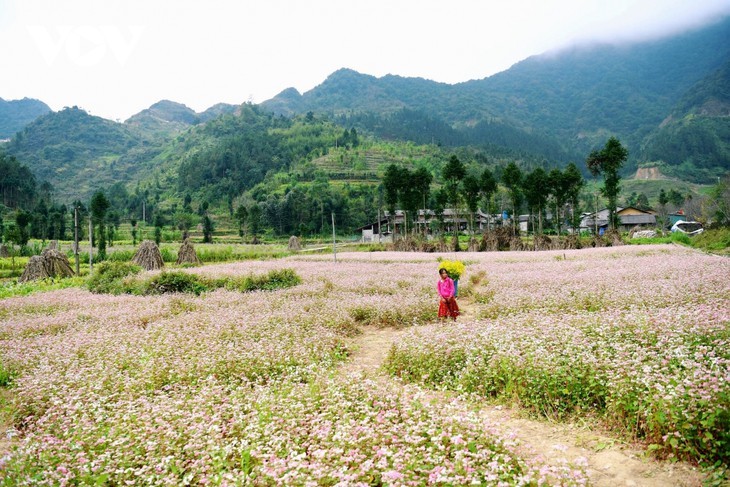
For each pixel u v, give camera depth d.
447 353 8.65
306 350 9.73
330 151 198.50
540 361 7.27
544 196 61.12
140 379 8.17
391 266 28.80
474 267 27.00
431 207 105.50
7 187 144.62
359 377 7.48
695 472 4.87
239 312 14.13
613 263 23.41
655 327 8.41
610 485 4.88
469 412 5.82
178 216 133.50
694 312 8.88
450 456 5.04
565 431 6.20
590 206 134.50
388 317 13.91
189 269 29.89
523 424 6.52
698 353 6.59
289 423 6.02
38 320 14.32
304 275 24.28
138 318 14.17
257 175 180.12
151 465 5.14
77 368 8.99
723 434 4.81
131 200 174.62
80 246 71.00
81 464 5.12
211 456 5.24
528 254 36.69
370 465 4.74
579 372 6.86
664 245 38.53
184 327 12.09
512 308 12.85
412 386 7.51
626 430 5.88
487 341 8.77
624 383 6.03
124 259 47.94
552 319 10.22
